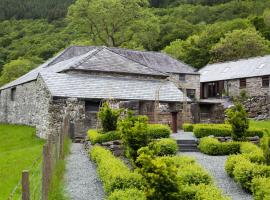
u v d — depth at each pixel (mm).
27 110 39375
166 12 117188
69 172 15859
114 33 70875
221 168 16453
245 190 13008
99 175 14805
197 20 109812
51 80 32281
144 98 33188
